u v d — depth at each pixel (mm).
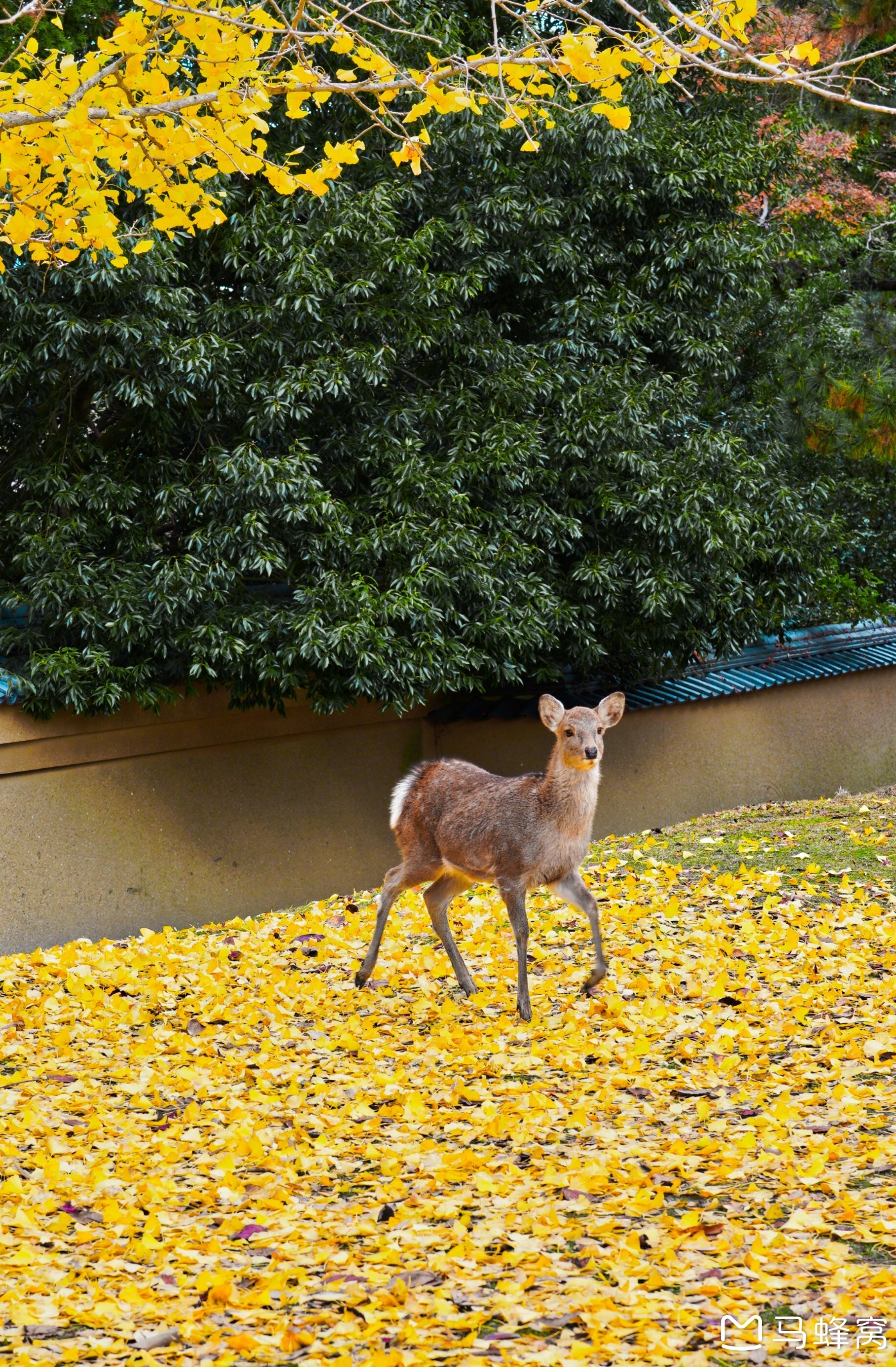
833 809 14461
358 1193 5434
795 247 19172
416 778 8609
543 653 14617
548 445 13672
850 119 14891
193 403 12344
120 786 12977
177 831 13414
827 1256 4344
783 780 19516
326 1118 6289
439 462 13023
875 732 21297
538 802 7766
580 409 13414
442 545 12328
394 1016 8227
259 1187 5445
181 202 6688
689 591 13930
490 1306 4141
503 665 13328
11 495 12781
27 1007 8938
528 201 13516
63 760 12508
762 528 14930
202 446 12875
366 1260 4590
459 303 13375
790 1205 4871
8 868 12117
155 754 13289
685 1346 3797
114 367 11461
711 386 15703
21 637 12023
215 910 13664
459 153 13203
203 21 6090
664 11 13773
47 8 6668
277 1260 4648
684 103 15844
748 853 12211
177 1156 5863
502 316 13852
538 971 9023
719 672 18562
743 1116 6012
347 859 14992
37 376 11938
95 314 11562
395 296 12625
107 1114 6477
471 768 8414
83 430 12695
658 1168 5363
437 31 12594
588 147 13445
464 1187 5355
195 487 12305
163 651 12156
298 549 12516
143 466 12359
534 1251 4535
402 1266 4535
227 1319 4164
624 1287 4137
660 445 14195
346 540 12297
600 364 13938
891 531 21297
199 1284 4387
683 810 17844
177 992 9195
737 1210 4867
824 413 15359
